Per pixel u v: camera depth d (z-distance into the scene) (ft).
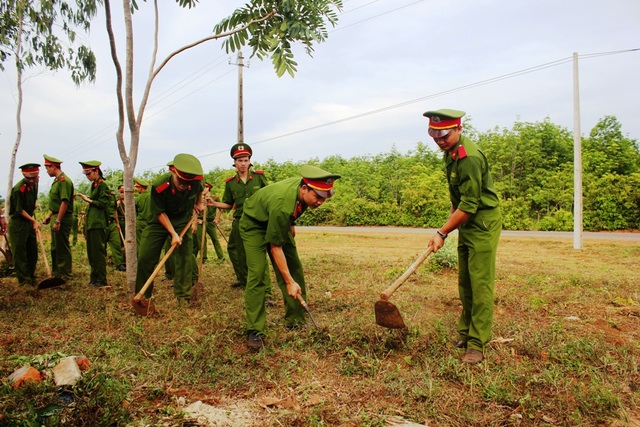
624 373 11.95
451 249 26.61
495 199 12.99
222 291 21.71
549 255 36.50
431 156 89.81
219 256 33.35
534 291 20.88
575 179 41.34
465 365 12.14
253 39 19.04
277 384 11.36
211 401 10.69
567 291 20.54
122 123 19.58
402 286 22.15
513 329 14.97
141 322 16.06
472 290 12.88
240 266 21.43
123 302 19.56
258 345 13.78
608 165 70.33
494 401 10.58
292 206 13.56
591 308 17.97
